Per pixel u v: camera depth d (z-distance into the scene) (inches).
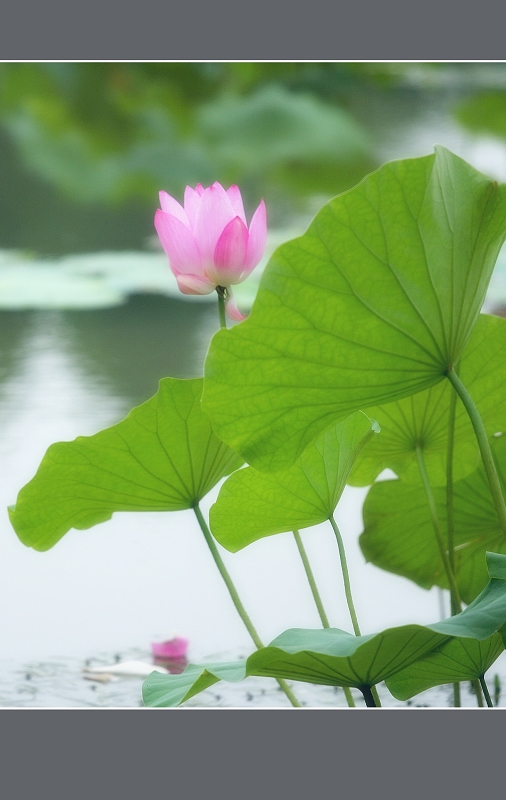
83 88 1802.4
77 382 670.5
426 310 287.4
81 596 348.8
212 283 295.6
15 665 322.0
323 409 290.4
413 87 2033.7
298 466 295.7
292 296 287.1
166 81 1851.6
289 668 286.4
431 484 309.1
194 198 298.5
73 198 1700.3
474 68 2066.9
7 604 340.5
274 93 1918.1
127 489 298.7
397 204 285.9
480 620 285.9
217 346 288.4
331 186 1743.4
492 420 304.3
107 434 295.9
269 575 367.9
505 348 302.0
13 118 1764.3
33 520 300.2
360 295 287.1
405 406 303.4
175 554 399.2
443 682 292.5
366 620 333.1
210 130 1843.0
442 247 286.8
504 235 289.4
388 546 312.7
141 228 1578.5
